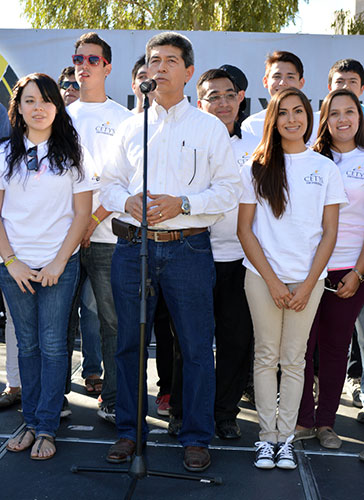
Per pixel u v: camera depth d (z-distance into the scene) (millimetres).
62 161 2525
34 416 2645
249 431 2844
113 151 2562
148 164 2432
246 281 2568
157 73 2396
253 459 2533
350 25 9734
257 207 2551
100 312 2900
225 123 2891
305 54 5191
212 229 2764
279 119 2471
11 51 5246
